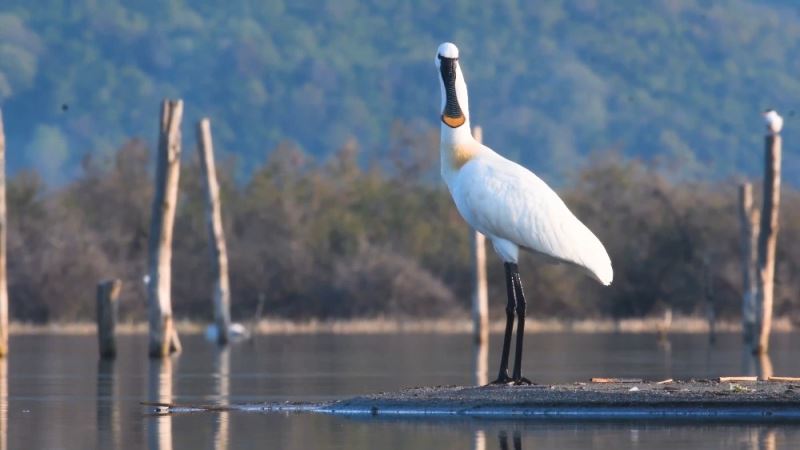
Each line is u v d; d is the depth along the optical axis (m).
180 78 156.88
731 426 17.64
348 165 76.69
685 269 64.12
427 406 19.09
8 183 66.06
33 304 59.44
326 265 63.72
